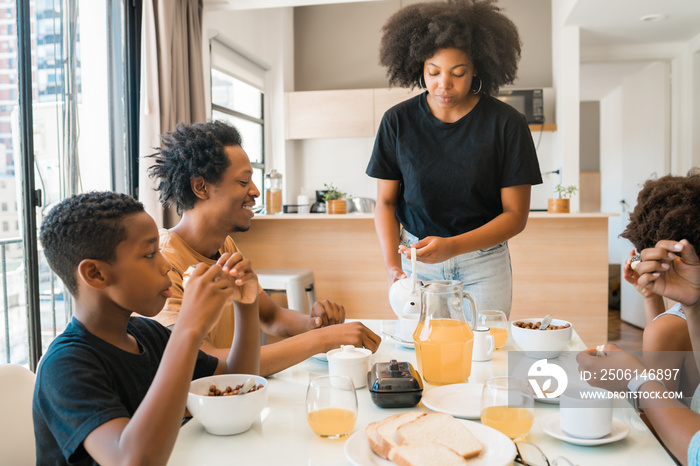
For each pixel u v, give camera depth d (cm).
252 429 91
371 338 129
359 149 569
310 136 537
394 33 179
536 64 537
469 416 90
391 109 185
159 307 92
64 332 90
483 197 179
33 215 247
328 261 373
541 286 355
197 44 368
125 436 74
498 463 74
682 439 84
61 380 80
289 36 565
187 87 352
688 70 479
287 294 331
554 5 500
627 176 609
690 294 101
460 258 176
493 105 176
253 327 113
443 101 166
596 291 352
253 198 142
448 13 163
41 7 257
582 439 82
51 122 263
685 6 397
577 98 451
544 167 527
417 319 136
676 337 116
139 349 101
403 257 188
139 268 88
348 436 88
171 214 330
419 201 180
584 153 850
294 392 109
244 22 491
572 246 352
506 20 176
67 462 79
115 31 321
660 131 505
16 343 267
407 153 179
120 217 87
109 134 312
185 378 78
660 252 101
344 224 370
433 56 164
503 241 170
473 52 167
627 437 86
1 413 98
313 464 78
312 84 581
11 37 243
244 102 514
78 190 279
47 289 262
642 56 489
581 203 793
